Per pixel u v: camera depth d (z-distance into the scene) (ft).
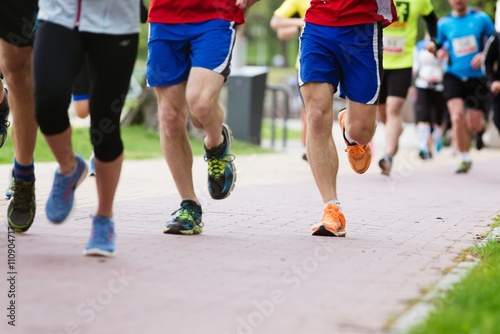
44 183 75.05
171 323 30.81
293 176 92.58
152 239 47.67
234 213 60.49
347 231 54.34
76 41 39.04
